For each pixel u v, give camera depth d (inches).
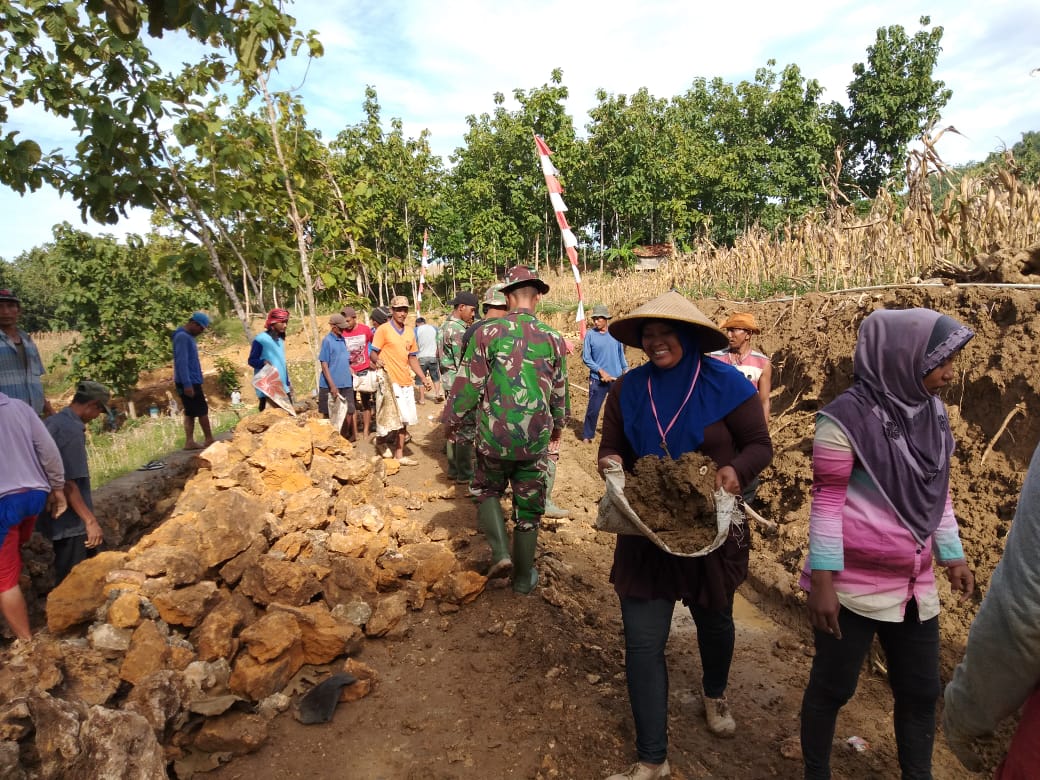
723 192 1437.0
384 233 1282.0
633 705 111.0
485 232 1381.6
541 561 208.5
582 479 316.5
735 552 112.3
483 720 130.8
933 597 96.0
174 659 128.6
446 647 158.6
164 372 1071.6
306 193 337.4
